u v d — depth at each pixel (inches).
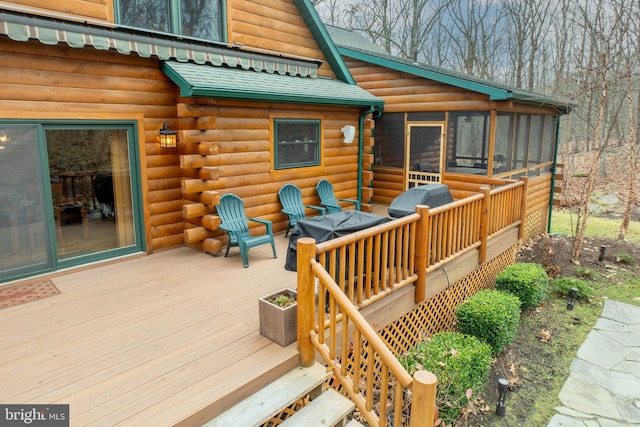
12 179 179.2
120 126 209.8
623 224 383.2
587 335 227.8
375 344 109.0
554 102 346.9
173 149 233.0
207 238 229.9
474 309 203.6
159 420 100.9
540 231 410.9
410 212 202.1
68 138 193.6
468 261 235.3
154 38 212.4
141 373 119.6
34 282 187.5
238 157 240.5
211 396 109.9
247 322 151.5
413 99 347.6
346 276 170.1
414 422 96.4
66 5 190.2
